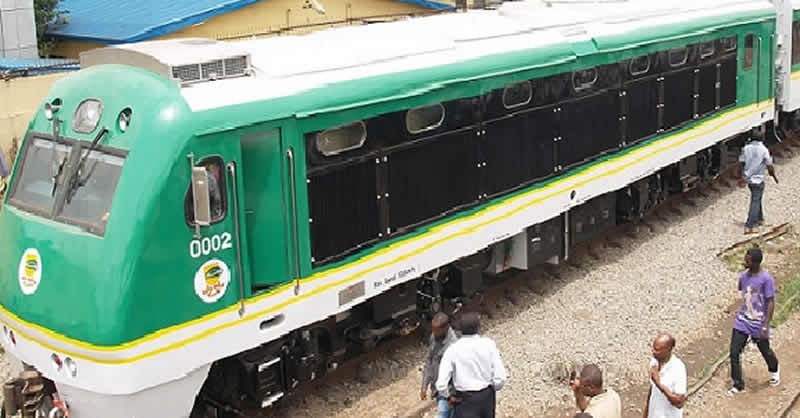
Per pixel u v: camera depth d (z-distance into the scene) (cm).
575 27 1367
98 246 792
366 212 1012
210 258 839
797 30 2103
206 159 827
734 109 1833
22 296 854
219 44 945
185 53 870
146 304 794
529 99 1260
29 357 859
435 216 1114
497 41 1223
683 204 1797
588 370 738
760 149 1588
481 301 1280
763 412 1020
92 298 790
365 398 1058
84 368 802
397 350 1169
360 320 1088
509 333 1224
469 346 843
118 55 884
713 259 1496
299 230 924
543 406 1041
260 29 2339
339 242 978
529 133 1264
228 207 850
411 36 1125
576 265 1470
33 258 845
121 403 795
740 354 1088
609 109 1437
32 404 885
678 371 807
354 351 1135
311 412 1021
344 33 1094
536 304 1323
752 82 1902
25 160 916
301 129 915
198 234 824
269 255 902
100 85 864
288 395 1037
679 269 1451
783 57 2055
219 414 971
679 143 1639
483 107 1172
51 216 850
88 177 837
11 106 1803
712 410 1027
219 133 834
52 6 2312
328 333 1038
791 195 1848
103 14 2395
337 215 973
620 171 1473
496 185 1212
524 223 1266
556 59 1291
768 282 1027
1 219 912
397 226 1059
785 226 1647
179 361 823
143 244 788
